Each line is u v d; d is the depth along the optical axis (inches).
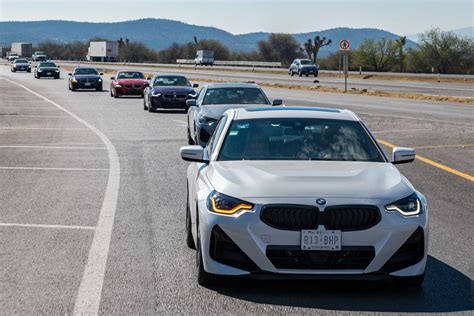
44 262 399.5
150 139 1051.3
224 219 338.0
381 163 394.3
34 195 608.4
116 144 987.9
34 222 504.4
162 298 336.8
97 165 789.2
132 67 5989.2
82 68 2630.4
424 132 1164.5
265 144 405.4
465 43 4751.5
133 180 689.6
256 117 431.8
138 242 448.5
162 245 441.4
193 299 335.3
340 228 332.2
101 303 328.8
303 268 333.1
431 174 746.8
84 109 1678.2
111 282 362.0
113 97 2171.5
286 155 397.4
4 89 2635.3
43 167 772.6
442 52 4756.4
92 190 634.2
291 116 432.8
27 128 1221.1
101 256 413.7
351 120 432.5
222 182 357.1
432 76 3833.7
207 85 1007.0
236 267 337.7
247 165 379.2
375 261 332.2
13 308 320.5
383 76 3944.4
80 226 493.0
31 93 2380.7
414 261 342.3
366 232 331.9
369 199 337.4
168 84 1620.3
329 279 335.9
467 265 400.5
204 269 347.9
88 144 987.9
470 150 938.7
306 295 342.3
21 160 827.4
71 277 370.6
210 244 344.2
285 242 331.6
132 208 556.7
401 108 1697.8
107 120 1379.2
